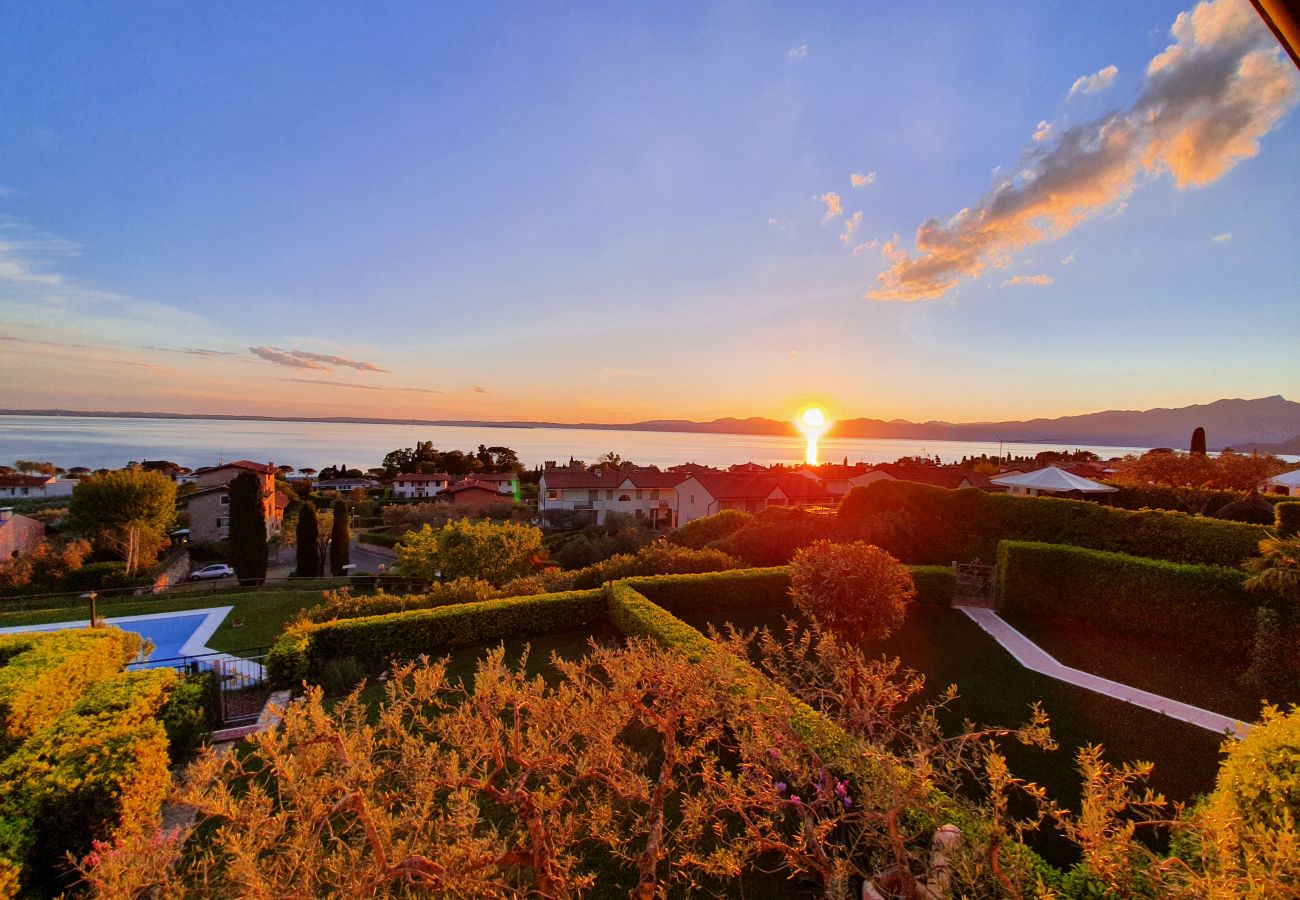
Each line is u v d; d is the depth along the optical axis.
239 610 20.72
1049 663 9.30
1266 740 3.63
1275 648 8.21
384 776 4.00
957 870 2.98
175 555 38.69
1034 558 11.42
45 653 9.45
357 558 44.03
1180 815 2.79
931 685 8.52
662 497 55.03
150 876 2.76
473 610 11.99
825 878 3.36
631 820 5.33
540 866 3.16
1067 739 6.96
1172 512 12.57
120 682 7.91
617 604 11.98
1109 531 13.20
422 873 2.86
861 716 4.19
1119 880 2.47
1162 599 9.88
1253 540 11.01
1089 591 10.82
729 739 6.39
